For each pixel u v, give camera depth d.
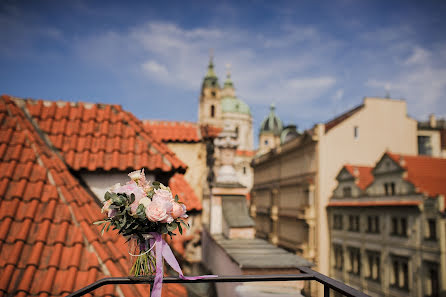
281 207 44.31
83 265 4.57
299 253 36.53
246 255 7.22
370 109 35.44
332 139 33.94
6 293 4.05
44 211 5.21
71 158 6.34
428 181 23.17
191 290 6.93
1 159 5.85
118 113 7.88
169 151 7.24
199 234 11.84
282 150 44.47
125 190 2.44
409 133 36.38
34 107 7.46
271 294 4.94
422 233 21.38
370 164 34.66
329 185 33.28
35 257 4.50
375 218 26.25
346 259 29.89
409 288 22.23
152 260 2.45
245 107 94.12
